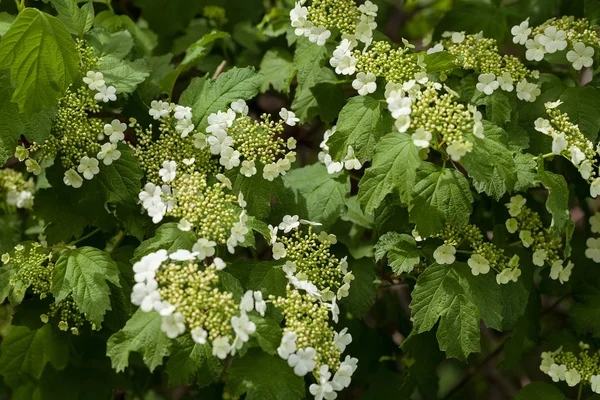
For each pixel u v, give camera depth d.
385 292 3.52
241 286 2.48
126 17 3.36
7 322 3.66
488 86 2.69
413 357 2.84
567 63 2.90
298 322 2.30
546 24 2.89
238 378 2.29
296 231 2.63
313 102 3.05
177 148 2.69
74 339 2.92
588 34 2.78
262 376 2.29
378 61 2.57
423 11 4.33
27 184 3.29
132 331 2.21
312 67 2.92
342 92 3.06
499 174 2.38
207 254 2.34
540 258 2.77
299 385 2.30
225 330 2.15
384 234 2.67
